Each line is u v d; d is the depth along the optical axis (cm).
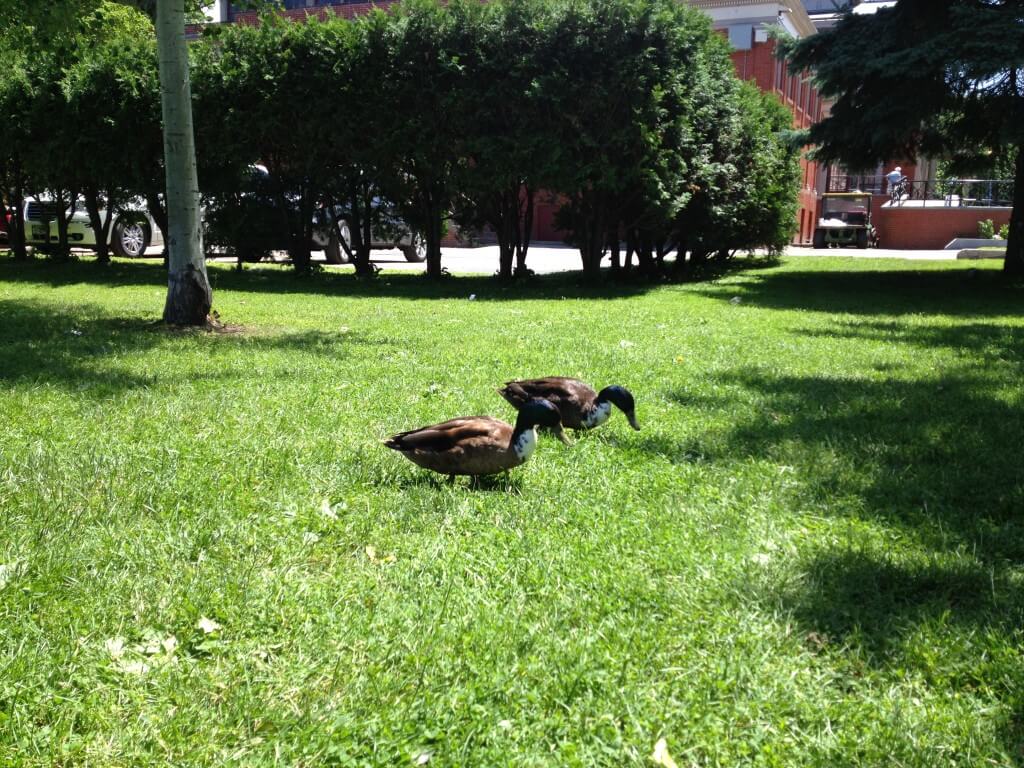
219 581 352
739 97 2100
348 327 1120
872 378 822
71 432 559
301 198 1919
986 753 256
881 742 260
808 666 305
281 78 1694
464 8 1634
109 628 316
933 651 310
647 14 1592
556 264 2772
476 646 308
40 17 1268
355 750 255
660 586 359
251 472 486
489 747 256
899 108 1708
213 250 2088
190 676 288
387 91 1669
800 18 3706
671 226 1991
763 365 879
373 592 348
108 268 1984
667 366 848
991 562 391
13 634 306
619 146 1627
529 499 458
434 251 1909
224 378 750
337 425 592
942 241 4084
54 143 1803
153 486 455
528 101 1617
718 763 251
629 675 291
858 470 526
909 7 1716
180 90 1045
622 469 518
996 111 1842
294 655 303
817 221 4647
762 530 425
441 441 463
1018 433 606
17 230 2162
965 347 1027
